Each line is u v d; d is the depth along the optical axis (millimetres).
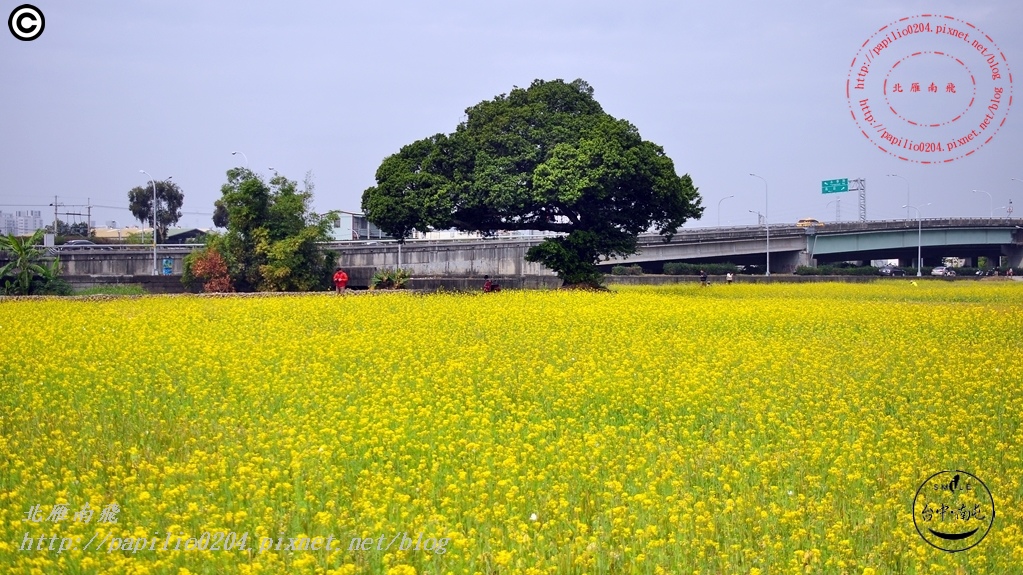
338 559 8898
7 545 8789
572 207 43250
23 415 14047
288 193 46844
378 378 16922
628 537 9516
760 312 28656
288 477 11125
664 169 42031
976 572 8961
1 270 40188
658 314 27422
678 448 12297
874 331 24953
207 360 18266
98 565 8578
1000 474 11641
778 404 15383
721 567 8844
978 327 25875
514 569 8742
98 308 28828
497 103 44656
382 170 43812
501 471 11234
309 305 29891
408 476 11172
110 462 11594
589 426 14008
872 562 8977
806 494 10828
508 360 18984
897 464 11820
